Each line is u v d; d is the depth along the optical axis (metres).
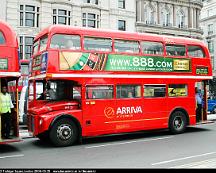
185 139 13.16
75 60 12.45
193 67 15.68
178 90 15.10
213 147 11.20
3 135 11.58
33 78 13.36
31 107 13.45
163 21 46.19
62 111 12.15
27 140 14.04
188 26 48.41
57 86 13.33
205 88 16.56
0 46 11.23
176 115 14.94
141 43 14.10
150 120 14.09
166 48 14.84
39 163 9.13
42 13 34.97
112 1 39.81
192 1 48.38
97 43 13.03
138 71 13.88
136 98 13.77
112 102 13.15
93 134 12.65
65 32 12.38
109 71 13.15
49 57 11.95
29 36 34.22
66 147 11.87
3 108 11.37
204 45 16.28
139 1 42.97
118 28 40.47
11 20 33.34
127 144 12.20
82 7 37.34
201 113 16.55
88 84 12.65
